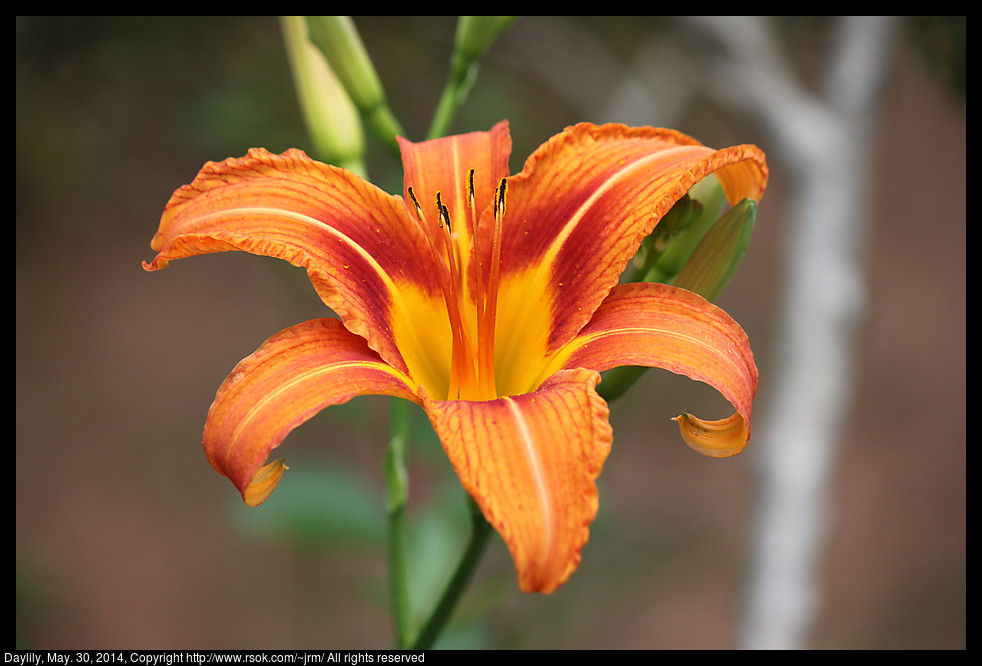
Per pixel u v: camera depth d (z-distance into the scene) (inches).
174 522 47.6
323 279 21.5
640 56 38.4
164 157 47.4
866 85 26.2
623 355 21.5
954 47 26.2
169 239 21.8
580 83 35.3
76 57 38.5
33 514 47.1
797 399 25.8
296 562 43.1
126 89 43.4
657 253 22.9
